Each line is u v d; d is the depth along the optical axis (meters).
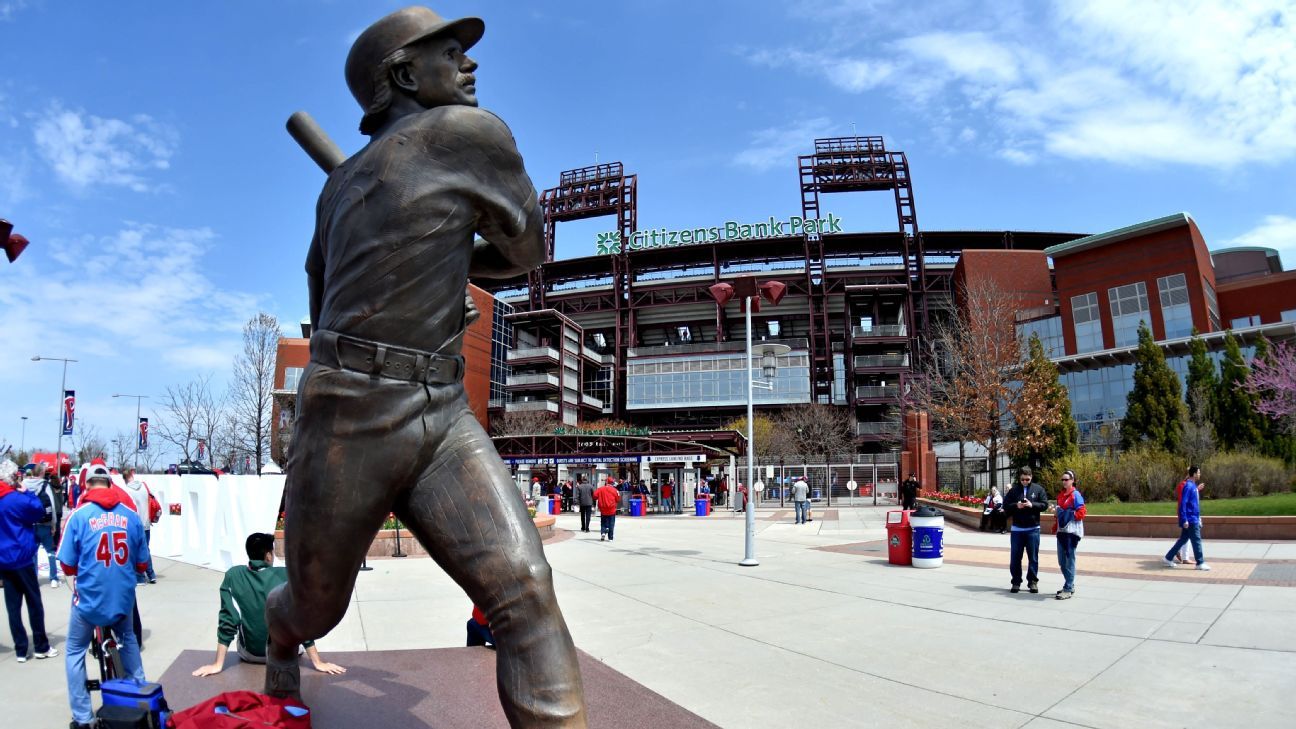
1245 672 5.77
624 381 80.31
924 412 40.97
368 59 2.49
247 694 2.99
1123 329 53.00
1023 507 9.76
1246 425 30.73
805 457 55.97
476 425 2.52
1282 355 31.55
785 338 80.19
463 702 3.75
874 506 37.81
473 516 2.33
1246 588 9.55
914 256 78.31
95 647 4.33
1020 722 4.80
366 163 2.34
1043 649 6.70
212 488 12.57
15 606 6.14
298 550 2.41
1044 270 66.88
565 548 16.28
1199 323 49.69
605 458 32.84
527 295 85.81
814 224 77.50
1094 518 17.62
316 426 2.33
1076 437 32.06
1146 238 52.81
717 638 7.28
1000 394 33.06
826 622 8.02
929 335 72.69
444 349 2.43
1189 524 11.54
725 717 4.97
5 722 4.61
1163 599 8.98
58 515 12.13
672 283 78.56
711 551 15.48
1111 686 5.52
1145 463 25.06
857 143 80.25
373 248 2.27
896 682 5.74
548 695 2.22
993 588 10.27
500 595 2.28
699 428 74.75
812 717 4.96
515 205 2.46
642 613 8.58
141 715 2.73
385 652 4.92
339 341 2.29
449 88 2.48
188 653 4.82
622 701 4.05
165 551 14.09
